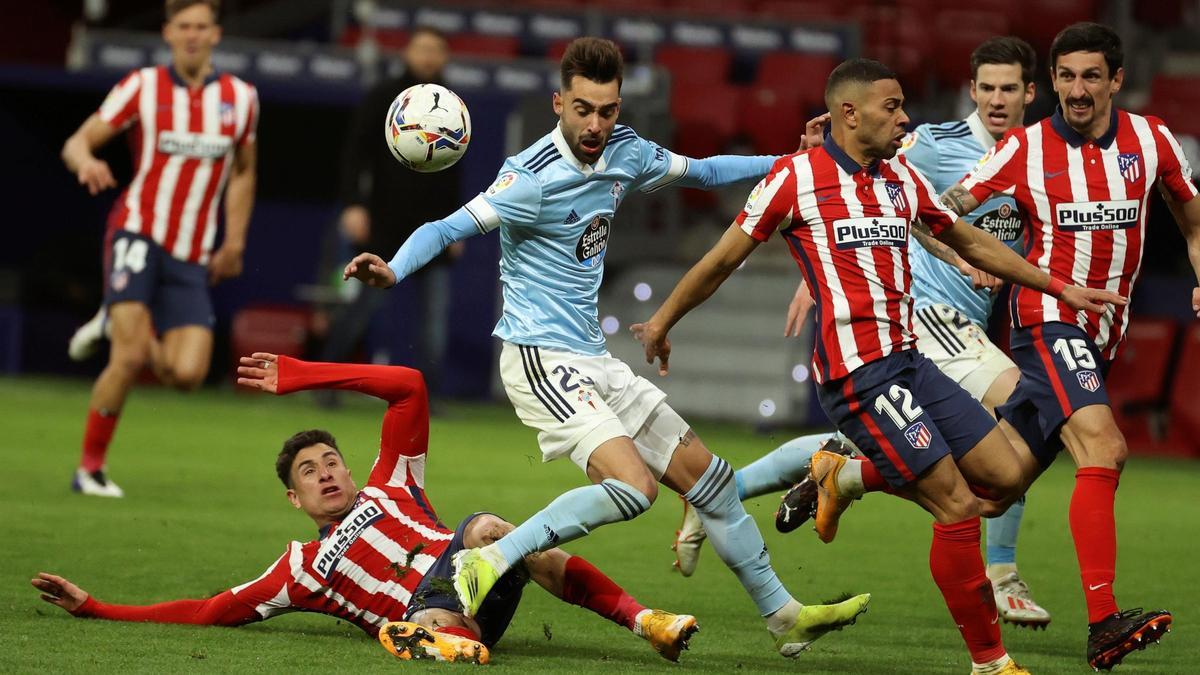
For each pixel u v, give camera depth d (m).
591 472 18.08
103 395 30.27
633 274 58.31
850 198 17.19
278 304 60.16
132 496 30.33
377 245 45.53
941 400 17.14
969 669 17.92
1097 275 19.58
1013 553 21.58
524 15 60.84
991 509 18.42
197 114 31.19
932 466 16.75
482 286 54.88
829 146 17.36
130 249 30.86
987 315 23.94
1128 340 51.78
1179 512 35.12
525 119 53.50
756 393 55.16
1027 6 66.75
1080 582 25.17
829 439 21.33
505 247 18.98
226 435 42.19
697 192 60.34
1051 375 19.27
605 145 18.66
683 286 17.83
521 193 18.17
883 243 17.17
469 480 35.12
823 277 17.23
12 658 16.12
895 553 27.42
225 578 22.27
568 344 18.61
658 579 24.09
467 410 52.53
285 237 60.88
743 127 59.94
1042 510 34.62
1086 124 19.59
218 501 30.19
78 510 27.97
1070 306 18.14
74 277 59.66
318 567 18.17
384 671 16.06
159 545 24.75
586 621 20.50
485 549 17.16
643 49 60.59
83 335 31.39
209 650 17.00
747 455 41.56
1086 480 18.80
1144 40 69.44
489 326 54.91
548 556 17.91
